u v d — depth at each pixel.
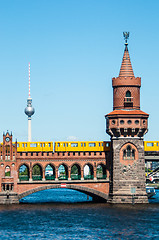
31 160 147.25
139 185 145.62
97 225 108.12
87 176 151.12
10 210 132.62
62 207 141.25
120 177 145.50
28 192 145.75
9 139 145.75
